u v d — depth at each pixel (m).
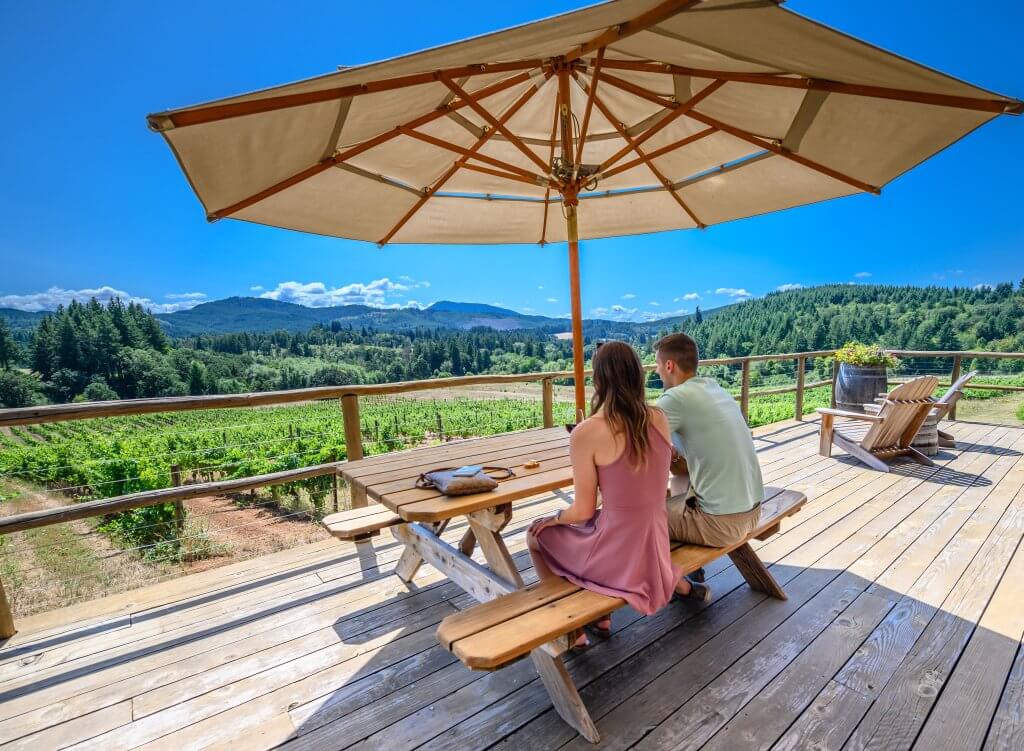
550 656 1.52
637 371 1.50
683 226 3.56
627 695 1.65
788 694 1.63
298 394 2.95
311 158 2.14
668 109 2.57
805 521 3.10
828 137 2.19
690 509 1.86
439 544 2.17
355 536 2.17
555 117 2.76
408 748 1.48
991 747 1.40
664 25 1.37
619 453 1.47
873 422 4.15
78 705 1.70
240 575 2.64
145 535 6.84
